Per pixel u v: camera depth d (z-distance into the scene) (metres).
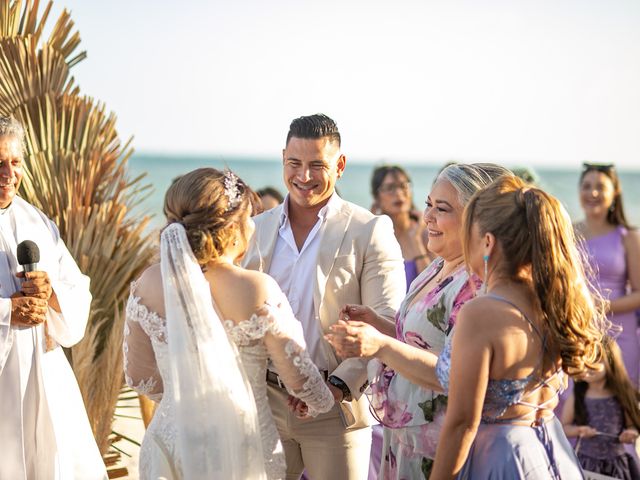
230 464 2.69
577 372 2.47
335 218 3.54
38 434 3.52
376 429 3.98
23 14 5.02
